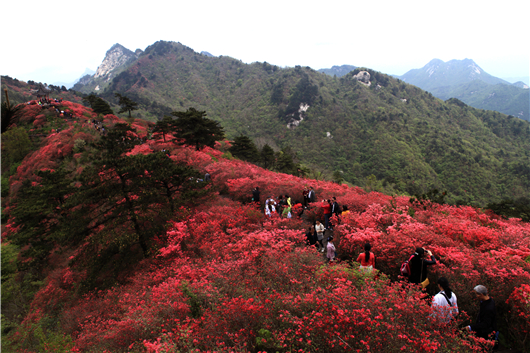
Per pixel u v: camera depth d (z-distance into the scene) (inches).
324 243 411.8
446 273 262.8
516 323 224.8
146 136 1692.9
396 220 398.3
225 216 486.3
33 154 1557.6
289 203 527.8
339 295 214.7
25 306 515.2
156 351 198.4
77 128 1754.4
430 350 179.8
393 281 296.4
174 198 515.5
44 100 2229.3
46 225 668.7
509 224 418.9
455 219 384.2
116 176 465.7
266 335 197.8
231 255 356.2
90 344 269.0
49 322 394.3
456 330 208.8
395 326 191.6
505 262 264.8
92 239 423.5
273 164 2458.2
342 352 186.2
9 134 1663.4
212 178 781.9
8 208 934.4
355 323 190.4
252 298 228.4
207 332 215.6
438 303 219.5
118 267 443.2
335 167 7426.2
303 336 198.7
